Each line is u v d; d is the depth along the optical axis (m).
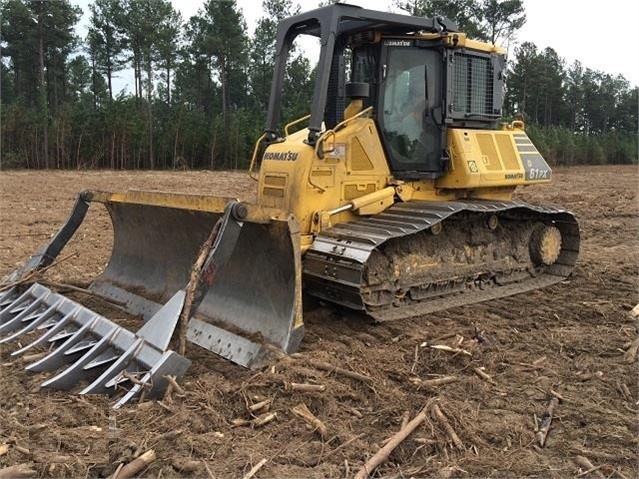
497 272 7.61
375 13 6.27
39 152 33.38
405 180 7.02
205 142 37.66
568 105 65.69
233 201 4.86
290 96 44.94
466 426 4.09
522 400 4.58
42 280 6.61
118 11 43.38
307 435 3.96
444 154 7.14
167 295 6.32
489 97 7.58
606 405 4.52
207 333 5.47
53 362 4.86
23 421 4.01
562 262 8.53
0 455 3.56
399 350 5.50
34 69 43.28
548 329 6.24
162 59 44.56
